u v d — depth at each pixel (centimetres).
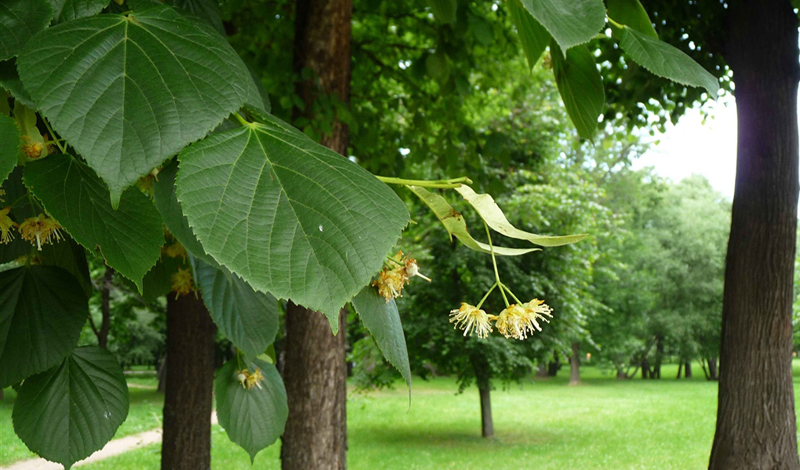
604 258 1694
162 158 59
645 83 562
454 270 1309
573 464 1276
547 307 107
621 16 140
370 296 96
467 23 479
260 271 55
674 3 512
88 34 65
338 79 443
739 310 470
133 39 66
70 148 94
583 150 2342
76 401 118
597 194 1368
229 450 1406
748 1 468
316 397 429
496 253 104
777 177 461
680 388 3150
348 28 452
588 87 131
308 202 59
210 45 68
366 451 1427
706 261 3042
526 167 1271
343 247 57
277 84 585
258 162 61
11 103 97
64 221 74
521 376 1382
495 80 737
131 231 78
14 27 75
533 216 1186
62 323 108
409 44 734
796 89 468
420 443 1527
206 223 56
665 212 3178
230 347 2380
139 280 77
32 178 75
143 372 4750
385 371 1388
